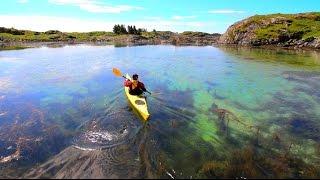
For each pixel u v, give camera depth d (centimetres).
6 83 1884
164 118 1170
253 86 1809
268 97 1552
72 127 1090
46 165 823
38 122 1158
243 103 1434
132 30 10788
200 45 6322
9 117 1223
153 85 1792
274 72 2328
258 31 6062
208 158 858
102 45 6334
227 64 2805
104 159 838
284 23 6081
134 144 933
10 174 785
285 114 1284
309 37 5088
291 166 828
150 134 1008
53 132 1050
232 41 6600
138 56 3591
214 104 1399
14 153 905
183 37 8950
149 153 873
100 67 2605
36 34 9544
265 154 895
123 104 1351
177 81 1931
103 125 1091
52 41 8338
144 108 1192
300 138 1037
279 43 5544
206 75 2180
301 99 1522
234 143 965
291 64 2808
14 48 5134
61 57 3488
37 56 3612
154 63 2886
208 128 1085
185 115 1216
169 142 954
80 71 2361
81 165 809
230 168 799
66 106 1356
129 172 765
